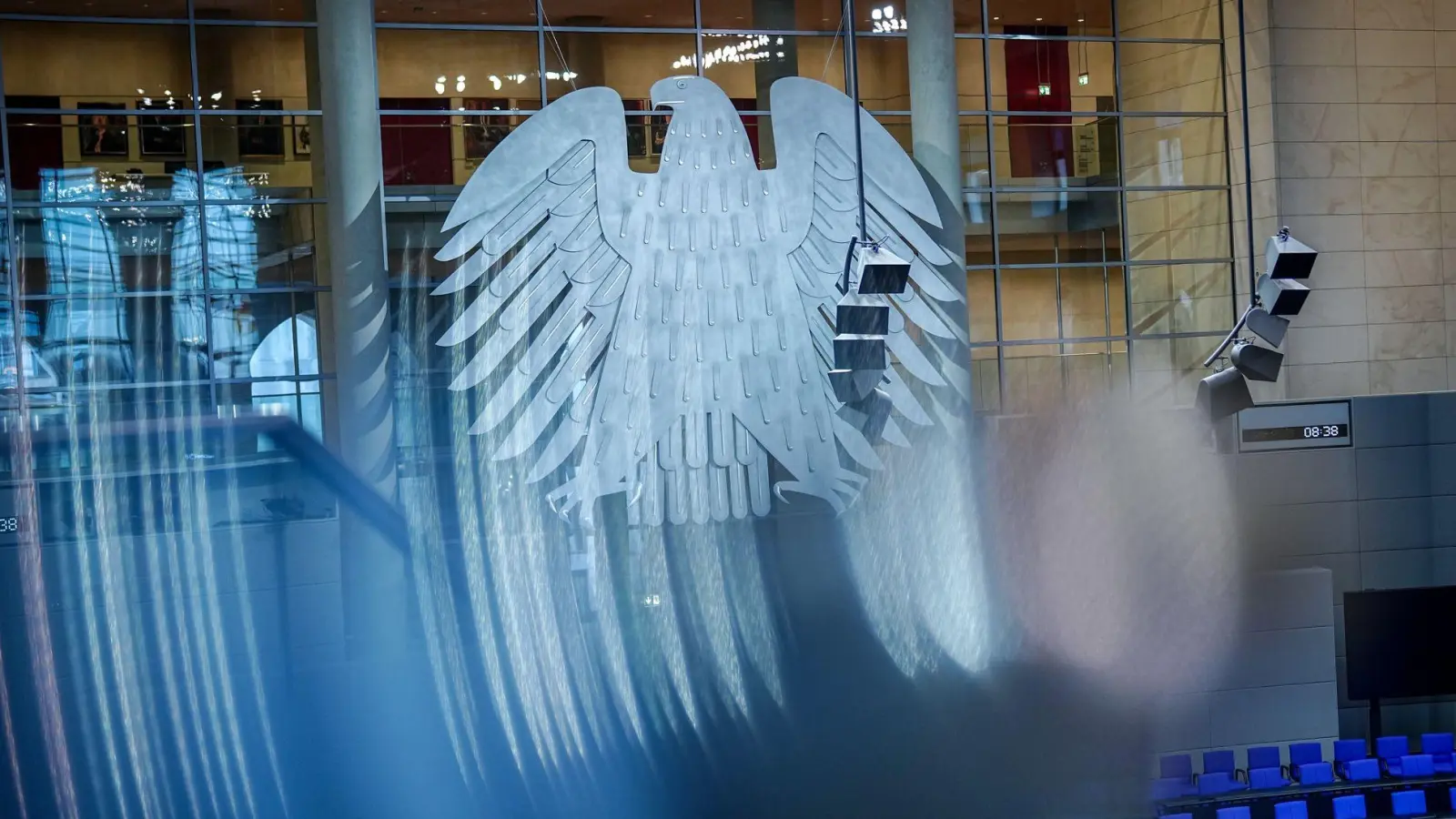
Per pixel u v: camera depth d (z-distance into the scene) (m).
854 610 20.27
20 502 18.72
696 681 19.72
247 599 19.19
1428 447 21.73
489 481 19.53
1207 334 22.59
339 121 18.98
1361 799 18.44
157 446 19.28
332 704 19.11
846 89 21.11
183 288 19.53
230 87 19.62
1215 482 21.09
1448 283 22.66
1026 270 21.98
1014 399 21.72
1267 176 22.22
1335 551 21.47
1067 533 20.69
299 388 19.80
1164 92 22.64
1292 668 20.56
